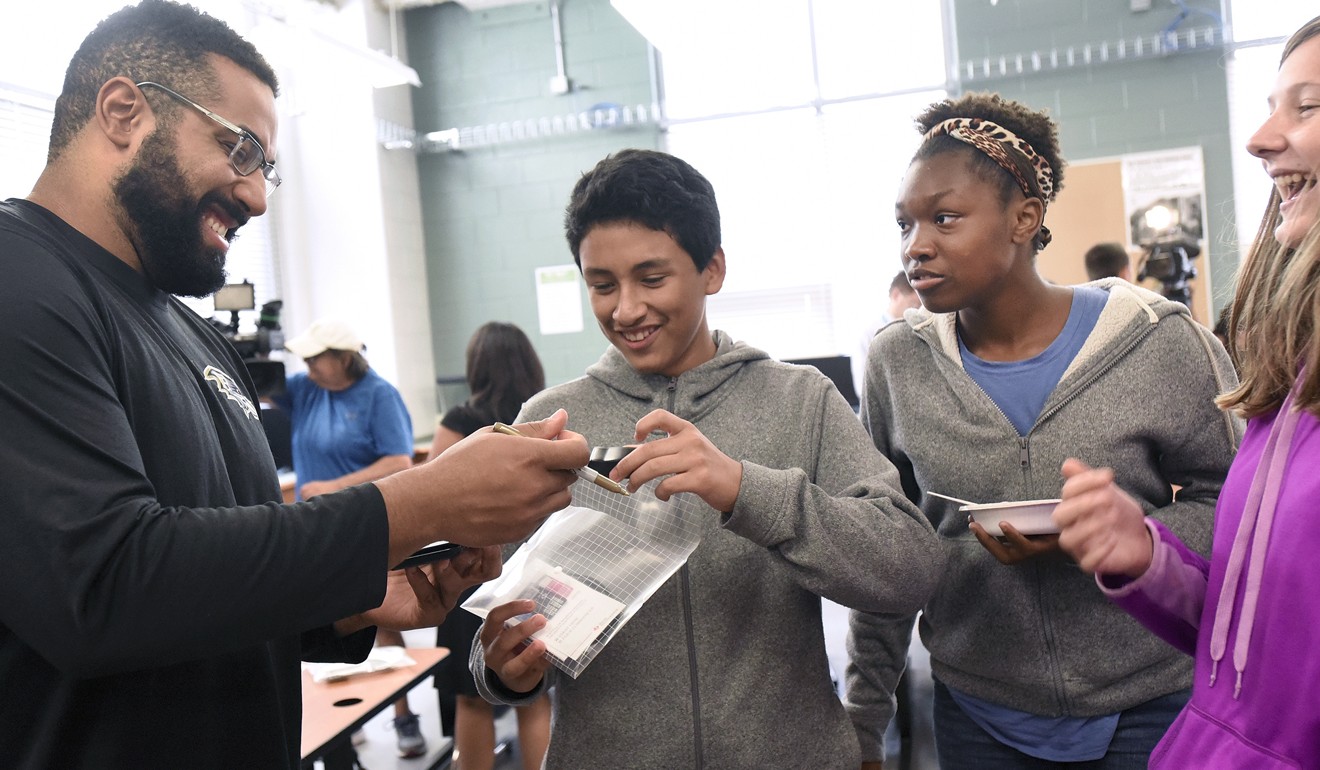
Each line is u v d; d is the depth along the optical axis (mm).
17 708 793
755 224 6016
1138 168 5344
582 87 6043
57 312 780
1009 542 1102
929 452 1347
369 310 5902
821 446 1149
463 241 6289
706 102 5977
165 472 868
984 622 1302
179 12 938
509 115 6141
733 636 1098
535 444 836
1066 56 5375
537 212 6176
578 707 1115
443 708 3141
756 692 1084
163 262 951
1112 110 5371
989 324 1338
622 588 985
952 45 5598
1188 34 5152
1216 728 859
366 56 4215
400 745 3213
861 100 5785
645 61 5949
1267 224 967
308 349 3463
